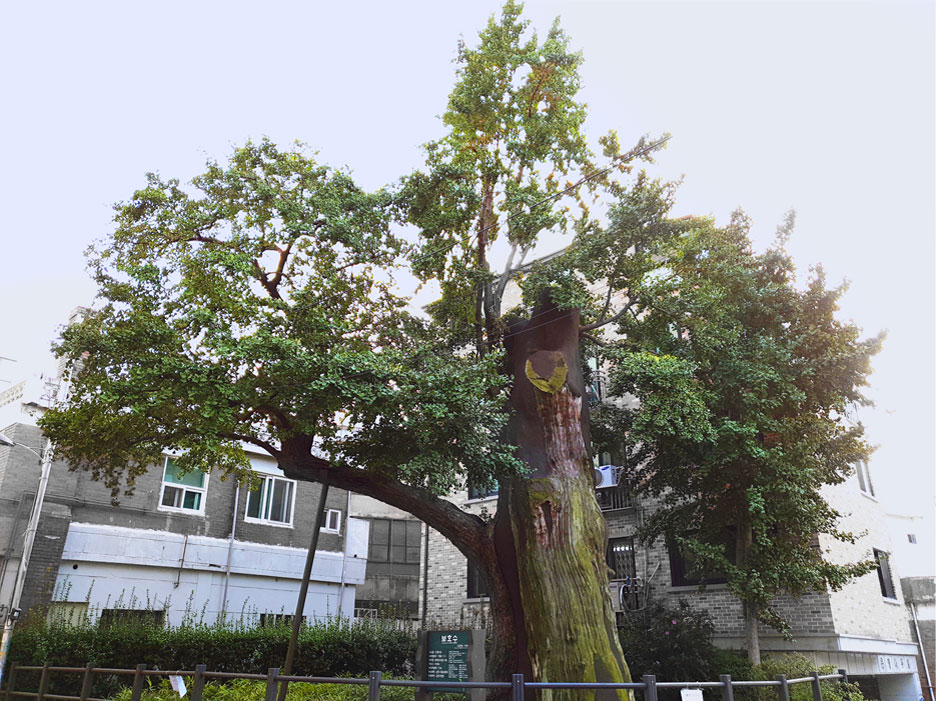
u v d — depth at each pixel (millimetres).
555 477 11023
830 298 14242
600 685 6027
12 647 14117
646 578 17281
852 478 18484
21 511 16453
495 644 10945
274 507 21688
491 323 13078
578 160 13680
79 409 11336
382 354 10438
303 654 17688
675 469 14578
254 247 11648
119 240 12062
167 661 15648
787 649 14906
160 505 19016
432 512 11617
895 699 18328
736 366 13133
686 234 13828
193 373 9414
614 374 14070
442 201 13023
